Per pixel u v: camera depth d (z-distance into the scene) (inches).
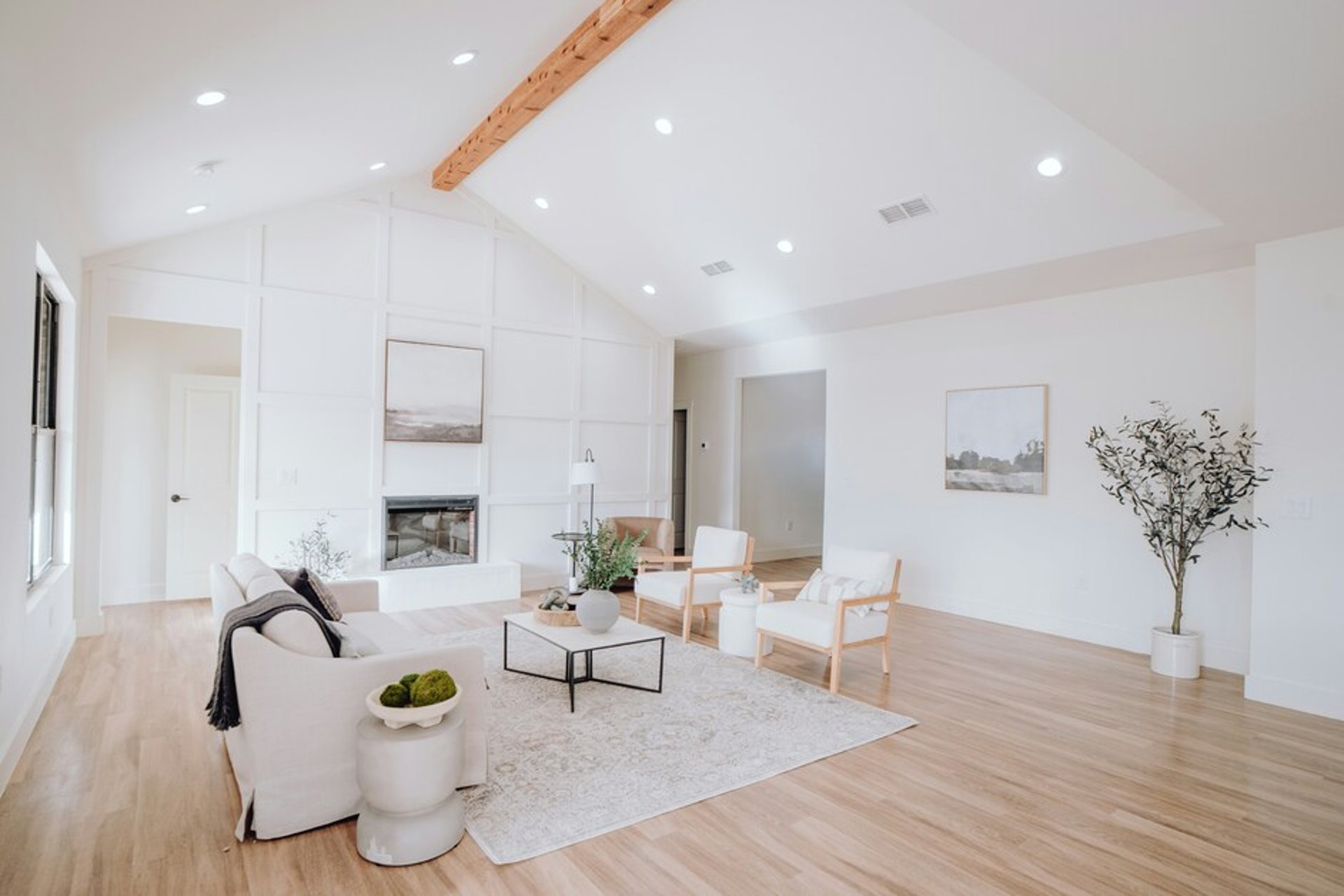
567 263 291.7
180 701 148.5
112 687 156.6
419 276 257.1
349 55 128.6
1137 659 193.9
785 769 121.4
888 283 220.7
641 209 232.5
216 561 250.2
